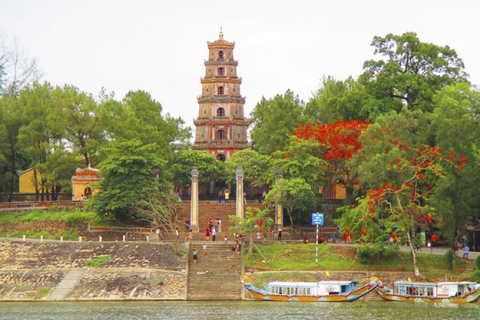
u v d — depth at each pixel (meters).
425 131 122.75
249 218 119.12
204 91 175.38
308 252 119.31
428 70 144.50
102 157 146.12
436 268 113.50
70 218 132.62
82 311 98.69
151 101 161.25
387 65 143.38
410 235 117.19
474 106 122.69
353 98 144.75
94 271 113.38
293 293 106.50
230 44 175.62
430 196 113.44
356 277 112.12
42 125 150.50
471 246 128.62
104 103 156.12
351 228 114.19
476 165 116.56
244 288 109.12
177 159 160.00
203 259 117.00
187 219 136.88
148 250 118.25
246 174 155.38
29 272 113.88
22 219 137.25
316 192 139.75
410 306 101.56
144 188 128.88
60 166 146.88
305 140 135.62
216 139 173.88
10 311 98.94
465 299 103.81
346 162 128.38
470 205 117.19
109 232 129.38
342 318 92.69
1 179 154.75
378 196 110.62
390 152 114.62
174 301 107.44
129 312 97.62
